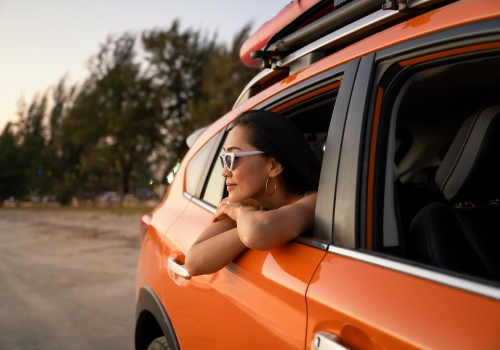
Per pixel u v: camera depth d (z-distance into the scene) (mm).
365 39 1321
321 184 1260
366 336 929
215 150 2072
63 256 9461
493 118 1441
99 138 47406
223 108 30219
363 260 1053
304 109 1677
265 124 1456
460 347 777
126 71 41094
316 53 1575
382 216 1163
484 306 795
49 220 23594
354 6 1386
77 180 59250
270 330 1185
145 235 2496
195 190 2158
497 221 1489
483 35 967
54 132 70562
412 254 1443
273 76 2051
